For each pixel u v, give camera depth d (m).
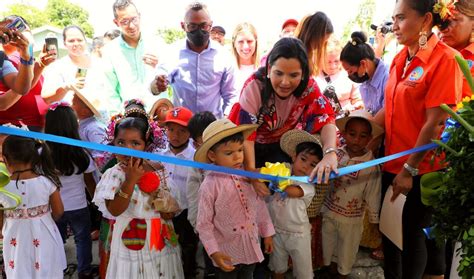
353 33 2.93
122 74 3.56
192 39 3.32
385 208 2.22
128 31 3.47
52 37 2.87
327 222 2.62
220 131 1.92
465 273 1.37
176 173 2.64
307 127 2.38
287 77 2.02
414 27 1.95
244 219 2.10
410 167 1.98
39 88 3.19
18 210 2.24
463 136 1.43
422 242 2.20
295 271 2.46
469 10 2.20
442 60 1.90
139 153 1.58
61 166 2.54
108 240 2.31
